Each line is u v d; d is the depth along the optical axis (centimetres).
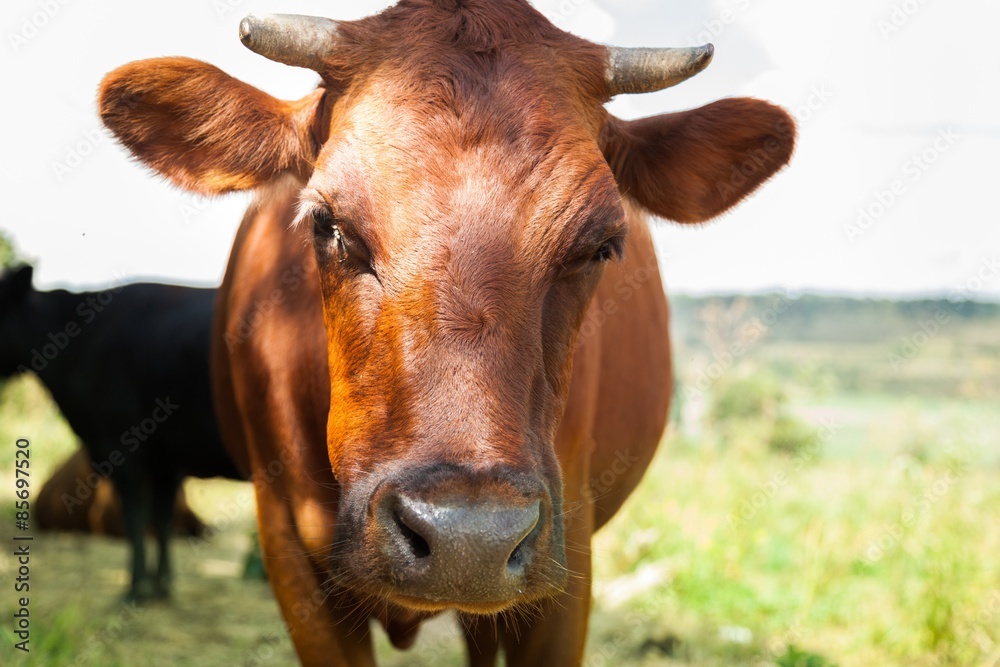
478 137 248
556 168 252
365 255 248
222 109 296
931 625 531
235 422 385
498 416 227
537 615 318
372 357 245
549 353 256
